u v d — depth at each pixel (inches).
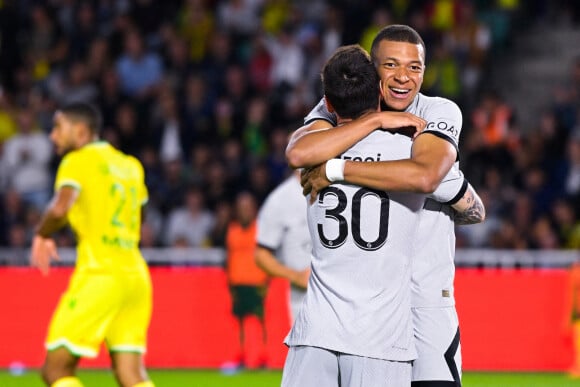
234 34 2465.6
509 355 1707.7
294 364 671.1
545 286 1713.8
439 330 734.5
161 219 2055.9
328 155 659.4
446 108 685.9
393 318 657.6
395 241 660.1
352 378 655.8
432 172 647.8
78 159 991.0
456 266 1756.9
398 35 703.1
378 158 665.0
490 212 2036.2
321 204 666.8
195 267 1738.4
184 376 1604.3
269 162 2117.4
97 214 982.4
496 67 2536.9
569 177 2103.8
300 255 1083.9
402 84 698.2
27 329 1712.6
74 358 968.9
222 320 1721.2
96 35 2464.3
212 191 2055.9
